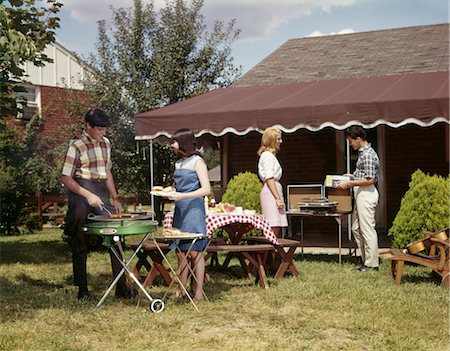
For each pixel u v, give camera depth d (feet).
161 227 58.34
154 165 67.00
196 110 38.22
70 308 23.35
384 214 49.44
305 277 29.30
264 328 20.51
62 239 48.52
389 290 25.96
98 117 24.31
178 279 23.95
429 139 48.24
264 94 43.29
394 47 55.72
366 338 19.21
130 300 24.67
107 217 23.57
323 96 37.73
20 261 37.55
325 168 50.80
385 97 34.01
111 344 18.94
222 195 40.57
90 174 24.57
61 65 78.54
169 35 67.72
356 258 35.99
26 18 36.09
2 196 56.65
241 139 53.26
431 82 38.55
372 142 49.88
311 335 19.58
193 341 19.02
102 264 35.06
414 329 20.29
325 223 50.34
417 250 26.76
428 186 32.19
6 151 50.01
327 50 59.00
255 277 29.50
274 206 30.53
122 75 65.72
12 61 28.53
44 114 75.82
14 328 20.59
